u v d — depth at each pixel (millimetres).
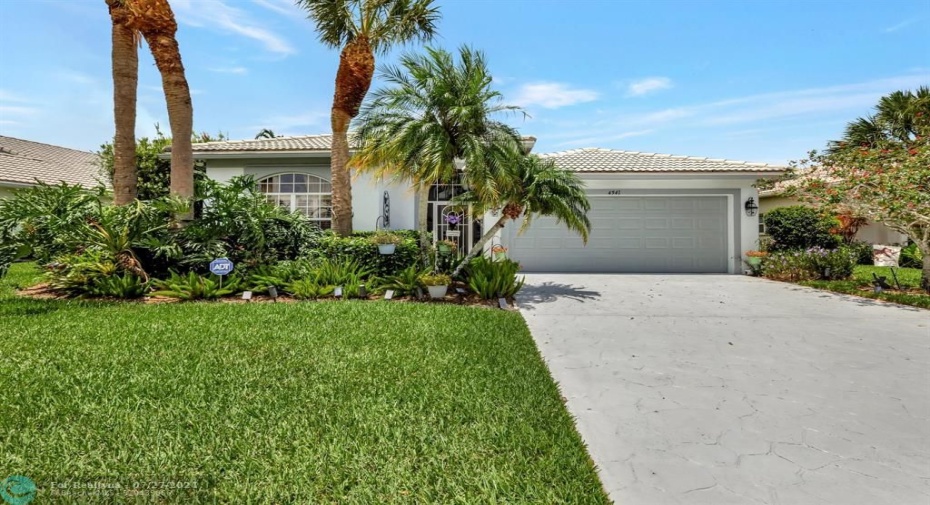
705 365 5352
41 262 9875
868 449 3346
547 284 12406
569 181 10336
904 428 3682
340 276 9922
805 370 5156
